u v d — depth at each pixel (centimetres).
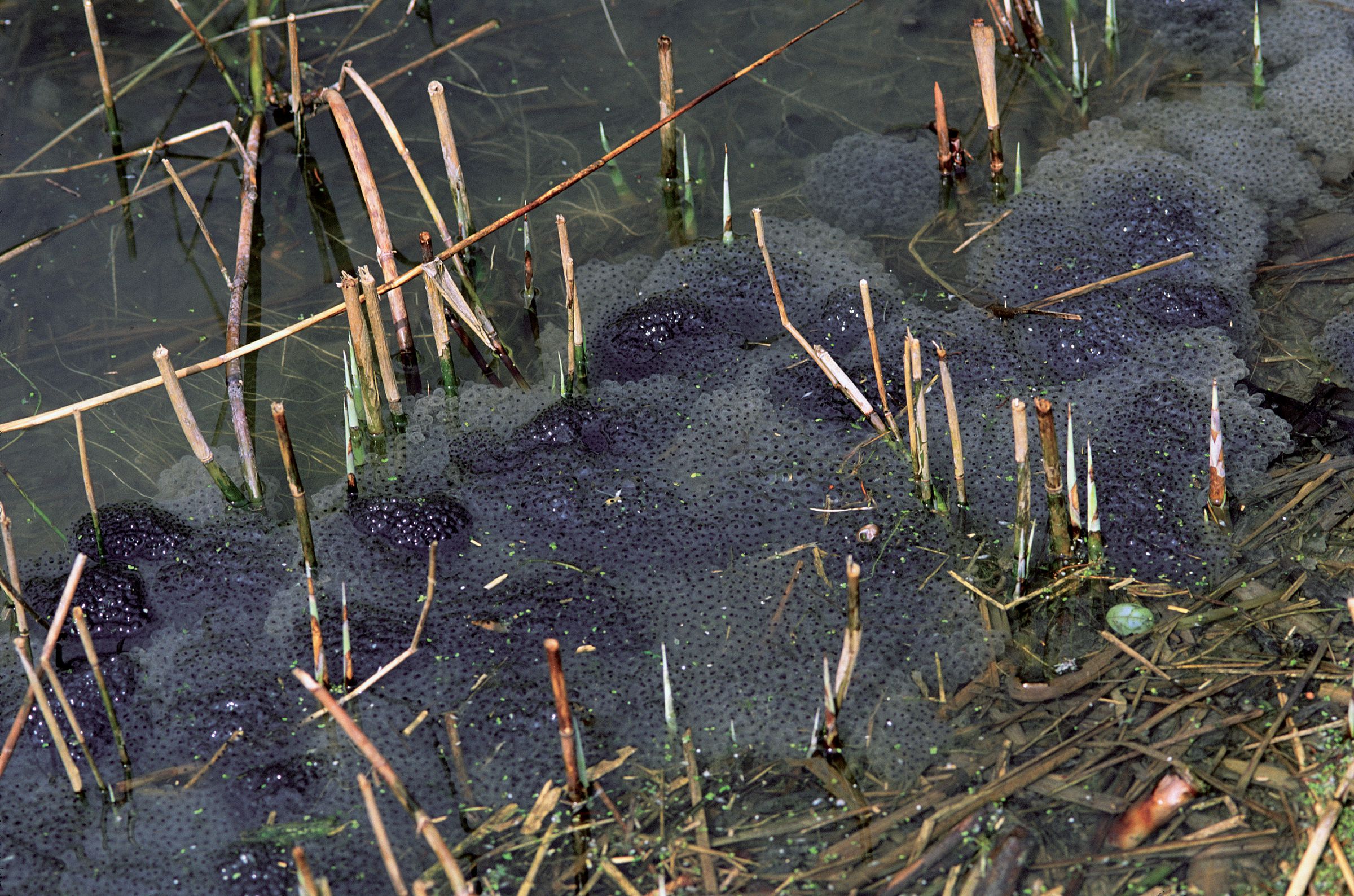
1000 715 242
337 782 242
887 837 221
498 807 236
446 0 464
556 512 299
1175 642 251
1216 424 256
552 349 347
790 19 448
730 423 319
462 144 409
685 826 227
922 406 266
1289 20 420
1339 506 274
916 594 271
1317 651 242
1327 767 220
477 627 271
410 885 221
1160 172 368
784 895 213
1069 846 215
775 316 349
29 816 239
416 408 333
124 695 260
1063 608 262
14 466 318
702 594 278
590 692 257
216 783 244
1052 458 243
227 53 443
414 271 303
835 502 295
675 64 432
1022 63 419
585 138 407
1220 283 336
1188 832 215
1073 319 327
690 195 385
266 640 273
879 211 377
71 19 455
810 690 253
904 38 437
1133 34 429
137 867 229
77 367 345
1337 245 343
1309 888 201
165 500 309
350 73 337
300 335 354
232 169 407
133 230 387
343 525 299
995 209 371
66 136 412
